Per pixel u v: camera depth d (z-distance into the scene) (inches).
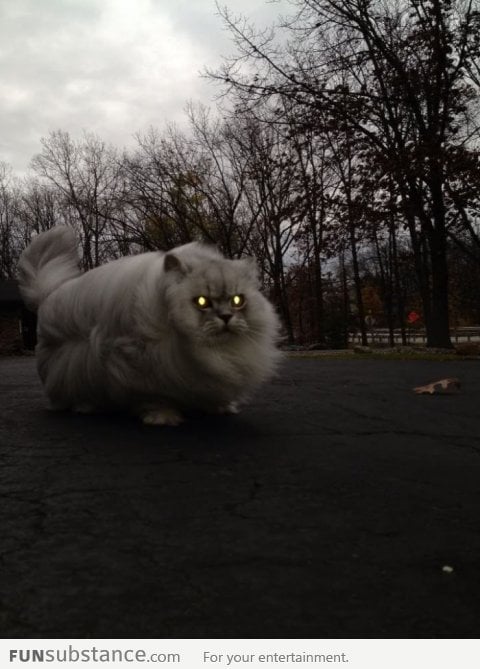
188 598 15.5
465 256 271.4
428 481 26.1
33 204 414.0
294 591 15.9
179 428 36.5
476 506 22.9
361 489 24.8
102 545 19.0
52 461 29.0
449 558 18.2
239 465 28.2
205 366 33.6
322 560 17.9
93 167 327.9
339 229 145.3
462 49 131.6
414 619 14.6
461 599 15.6
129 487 24.9
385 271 353.7
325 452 31.0
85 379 39.4
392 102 136.5
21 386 65.1
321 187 150.5
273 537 19.7
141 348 34.6
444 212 134.4
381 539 19.6
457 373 74.1
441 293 137.4
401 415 42.4
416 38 130.9
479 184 127.0
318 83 138.9
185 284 33.0
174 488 24.8
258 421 39.2
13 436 34.6
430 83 131.9
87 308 38.3
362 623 14.4
